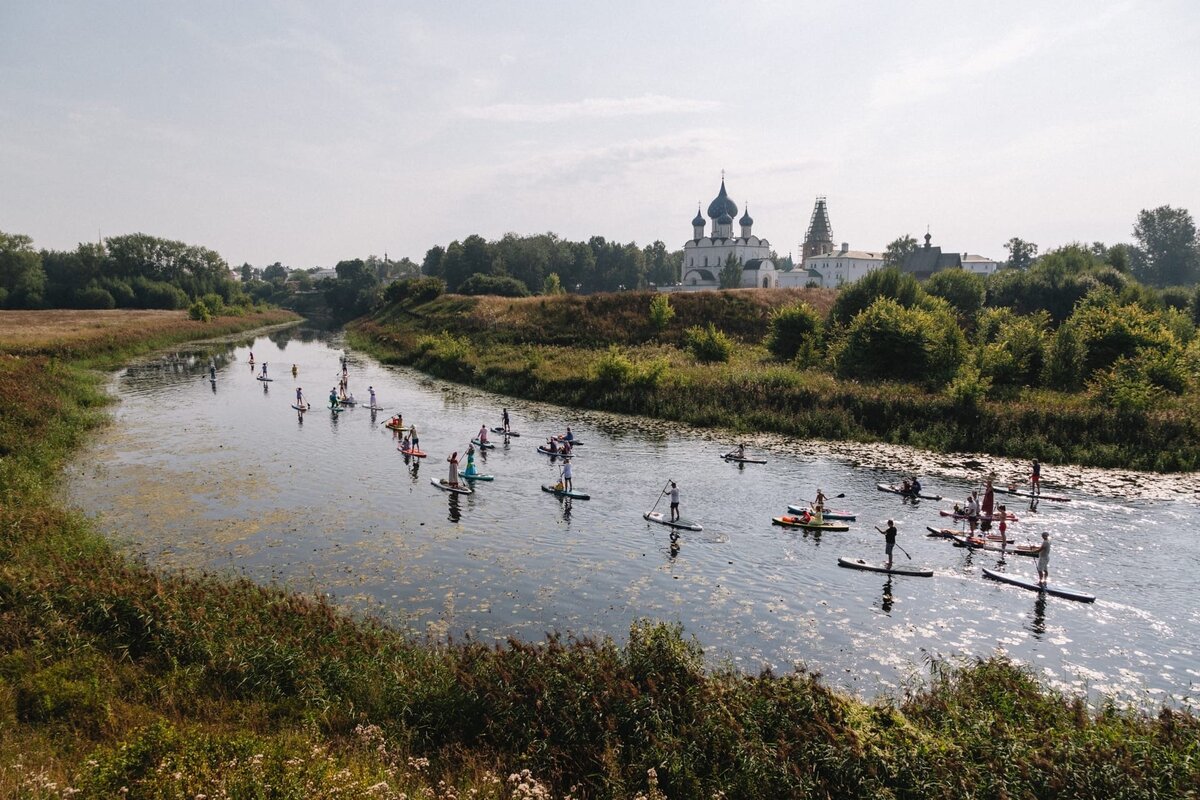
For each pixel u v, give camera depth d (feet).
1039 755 36.01
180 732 37.29
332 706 42.98
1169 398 129.80
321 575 68.23
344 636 50.78
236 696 44.32
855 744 37.27
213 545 74.90
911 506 94.32
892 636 59.47
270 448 119.96
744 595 67.00
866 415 138.82
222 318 419.13
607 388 168.55
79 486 94.84
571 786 35.91
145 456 111.86
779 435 136.26
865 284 205.67
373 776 34.22
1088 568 73.97
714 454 121.49
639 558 75.56
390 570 70.03
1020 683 46.01
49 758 34.88
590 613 62.23
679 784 35.58
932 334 159.84
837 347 178.40
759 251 524.11
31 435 108.37
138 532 77.87
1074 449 118.42
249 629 50.16
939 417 133.18
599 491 99.45
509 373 193.36
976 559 76.59
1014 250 611.06
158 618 50.01
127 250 533.55
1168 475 109.09
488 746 39.47
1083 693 51.06
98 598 51.52
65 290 472.44
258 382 198.90
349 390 188.14
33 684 42.22
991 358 155.53
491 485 101.24
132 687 44.06
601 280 604.90
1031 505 94.68
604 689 41.63
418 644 54.24
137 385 188.14
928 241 475.31
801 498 97.19
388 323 348.38
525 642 56.03
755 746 37.09
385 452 119.44
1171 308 205.98
